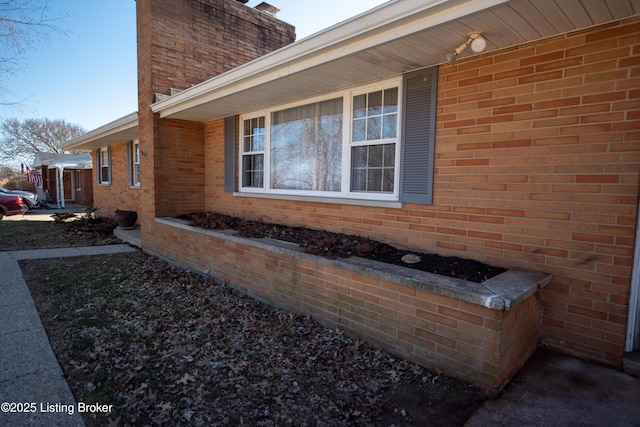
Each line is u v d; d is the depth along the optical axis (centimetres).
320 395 266
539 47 314
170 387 277
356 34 332
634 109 271
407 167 412
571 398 254
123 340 357
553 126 309
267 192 625
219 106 621
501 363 259
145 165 770
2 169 3444
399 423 234
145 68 747
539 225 320
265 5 973
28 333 367
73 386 276
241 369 301
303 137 564
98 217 1278
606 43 282
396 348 320
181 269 645
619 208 280
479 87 351
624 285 281
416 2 285
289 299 431
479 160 354
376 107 455
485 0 257
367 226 462
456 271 328
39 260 696
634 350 291
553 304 315
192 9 779
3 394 262
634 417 233
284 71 432
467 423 231
